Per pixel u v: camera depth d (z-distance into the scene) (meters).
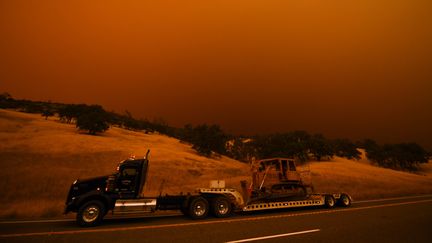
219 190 12.34
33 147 38.81
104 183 10.80
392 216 11.12
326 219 10.54
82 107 77.00
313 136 86.62
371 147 96.19
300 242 7.15
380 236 7.77
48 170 28.67
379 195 19.52
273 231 8.48
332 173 40.97
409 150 85.50
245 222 10.09
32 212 12.30
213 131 70.88
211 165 46.69
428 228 8.80
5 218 11.38
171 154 50.56
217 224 9.74
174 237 7.79
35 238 7.65
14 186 21.55
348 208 13.68
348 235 7.89
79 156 37.75
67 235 8.02
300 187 14.88
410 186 30.02
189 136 77.06
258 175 14.54
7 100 102.12
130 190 10.98
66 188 22.05
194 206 11.27
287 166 14.79
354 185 28.78
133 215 12.46
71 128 65.81
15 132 50.44
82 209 9.64
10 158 31.61
